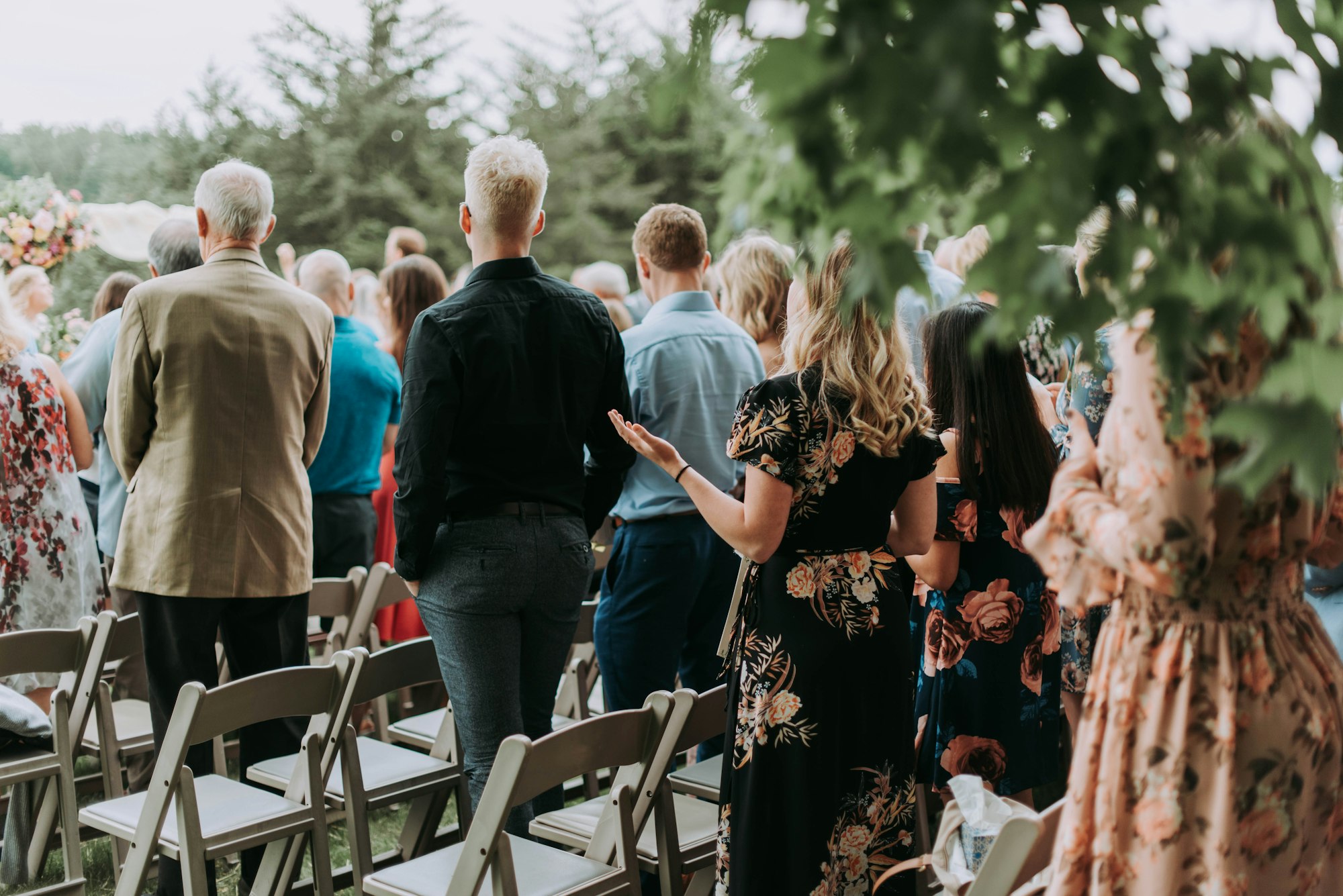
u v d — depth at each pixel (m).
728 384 3.51
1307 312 1.22
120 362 3.15
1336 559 1.75
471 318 2.82
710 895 2.75
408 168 27.94
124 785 3.87
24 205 5.19
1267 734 1.58
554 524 2.94
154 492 3.16
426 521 2.78
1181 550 1.50
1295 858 1.60
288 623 3.36
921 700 2.92
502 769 2.15
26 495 3.93
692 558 3.45
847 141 1.09
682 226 3.54
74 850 2.98
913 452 2.46
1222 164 1.13
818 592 2.36
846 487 2.36
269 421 3.25
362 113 27.66
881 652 2.39
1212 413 1.49
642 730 2.44
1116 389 1.59
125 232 6.55
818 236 1.15
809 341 2.38
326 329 3.44
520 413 2.88
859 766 2.38
